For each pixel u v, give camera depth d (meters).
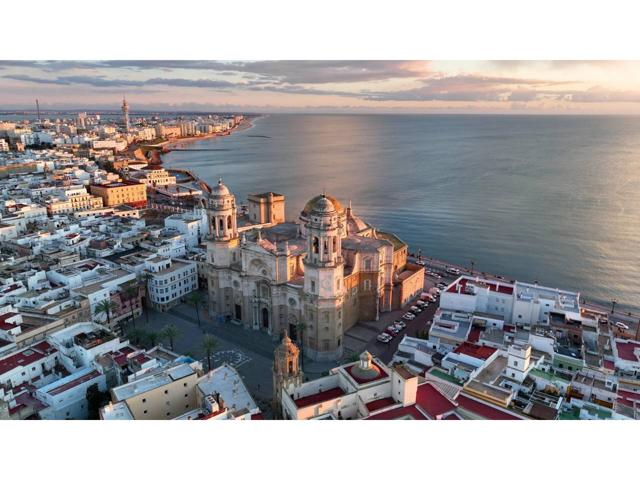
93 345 127.19
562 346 130.12
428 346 136.75
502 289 158.12
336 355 146.62
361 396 102.50
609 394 110.06
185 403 113.00
